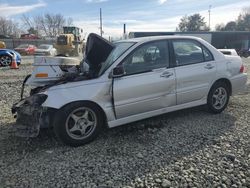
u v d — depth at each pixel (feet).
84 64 15.51
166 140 13.79
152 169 11.02
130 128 15.47
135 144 13.39
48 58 14.80
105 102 13.60
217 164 11.32
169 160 11.71
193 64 16.19
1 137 14.37
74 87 13.03
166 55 15.31
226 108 19.02
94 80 13.39
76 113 13.11
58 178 10.48
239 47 112.98
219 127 15.43
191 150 12.62
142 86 14.25
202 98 16.90
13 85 29.09
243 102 20.65
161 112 15.37
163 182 10.09
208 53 17.04
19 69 45.29
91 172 10.87
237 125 15.74
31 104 13.09
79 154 12.42
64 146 13.26
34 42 145.48
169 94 15.29
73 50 90.27
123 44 15.53
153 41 15.01
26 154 12.45
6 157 12.16
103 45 14.46
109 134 14.66
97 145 13.34
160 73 14.83
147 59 14.69
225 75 17.44
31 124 13.19
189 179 10.27
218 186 9.85
